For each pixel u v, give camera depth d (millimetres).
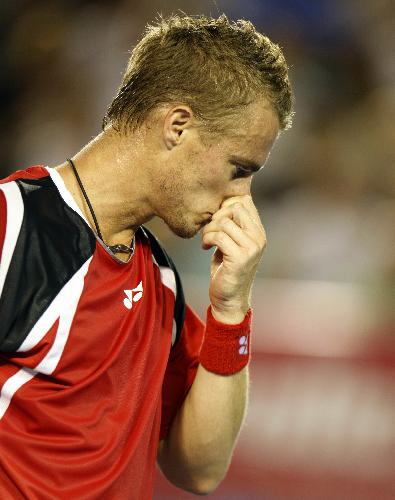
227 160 6746
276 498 11438
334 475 11445
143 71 6766
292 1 22344
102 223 6867
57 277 6414
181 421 7926
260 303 13289
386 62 22359
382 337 12359
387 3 22438
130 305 6836
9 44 22797
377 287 14336
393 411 11617
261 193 20547
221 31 6777
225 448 7930
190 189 6816
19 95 22344
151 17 22219
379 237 19672
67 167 6918
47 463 6559
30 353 6434
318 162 21031
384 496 11250
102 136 6930
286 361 12164
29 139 21906
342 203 20594
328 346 12242
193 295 14312
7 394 6500
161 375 7215
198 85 6617
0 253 6250
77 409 6656
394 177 21016
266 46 6785
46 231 6449
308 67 22094
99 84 22062
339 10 22469
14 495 6523
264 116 6688
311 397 11898
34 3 22953
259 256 7285
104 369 6664
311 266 19250
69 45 22469
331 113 21875
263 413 11828
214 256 7652
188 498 11594
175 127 6668
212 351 7645
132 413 6902
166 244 17922
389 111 21922
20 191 6504
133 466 7027
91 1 22766
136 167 6785
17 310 6285
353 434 11594
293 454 11602
